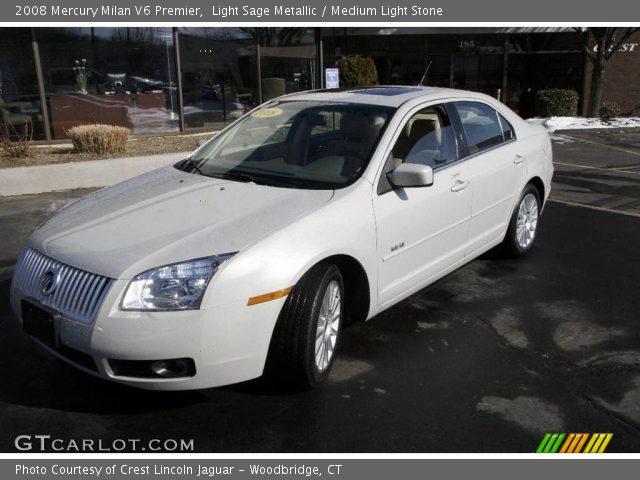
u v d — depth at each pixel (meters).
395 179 3.95
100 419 3.38
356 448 3.17
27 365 3.91
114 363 3.14
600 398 3.61
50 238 3.58
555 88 20.33
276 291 3.25
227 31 14.30
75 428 3.30
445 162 4.67
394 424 3.35
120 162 9.50
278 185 4.02
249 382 3.74
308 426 3.33
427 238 4.41
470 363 4.00
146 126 13.52
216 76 14.32
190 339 3.08
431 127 4.65
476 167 4.93
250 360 3.26
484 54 19.83
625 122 18.09
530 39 19.86
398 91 4.89
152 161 9.78
